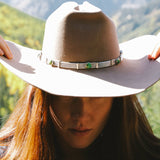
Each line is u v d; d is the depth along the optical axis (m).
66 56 1.78
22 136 2.16
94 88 1.69
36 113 2.04
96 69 1.79
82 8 1.87
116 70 1.82
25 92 2.20
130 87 1.71
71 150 2.14
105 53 1.80
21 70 1.84
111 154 2.20
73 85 1.70
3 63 1.85
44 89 1.66
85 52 1.77
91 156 2.19
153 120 3.04
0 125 2.68
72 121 1.84
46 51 1.89
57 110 1.86
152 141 2.26
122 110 2.13
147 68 1.88
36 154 2.08
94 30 1.76
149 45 2.06
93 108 1.83
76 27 1.76
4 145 2.24
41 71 1.82
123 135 2.17
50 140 2.07
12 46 2.10
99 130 1.94
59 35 1.79
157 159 2.22
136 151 2.21
